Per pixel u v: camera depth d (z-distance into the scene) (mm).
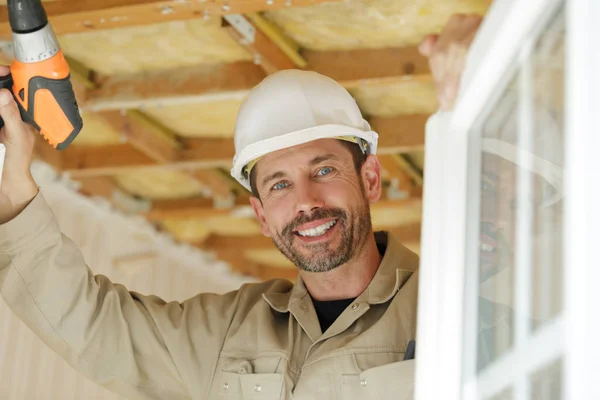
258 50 3500
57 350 2025
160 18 3225
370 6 3385
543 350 775
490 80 975
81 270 2018
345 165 2061
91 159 5000
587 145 635
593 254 623
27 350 4520
